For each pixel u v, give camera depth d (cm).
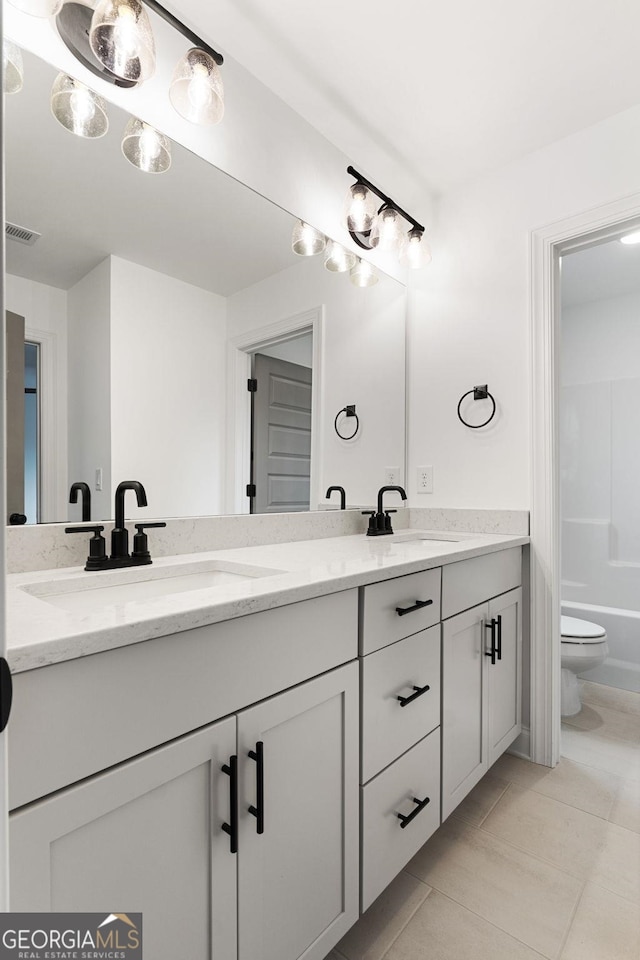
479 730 160
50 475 119
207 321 152
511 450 198
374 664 112
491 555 168
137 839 69
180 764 73
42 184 117
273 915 89
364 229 180
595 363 326
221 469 156
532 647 191
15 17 109
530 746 192
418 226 202
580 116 176
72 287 123
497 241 204
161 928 72
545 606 188
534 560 191
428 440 223
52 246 120
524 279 196
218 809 79
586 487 323
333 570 108
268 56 152
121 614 70
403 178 208
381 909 124
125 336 133
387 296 219
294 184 173
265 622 87
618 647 270
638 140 170
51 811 59
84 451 125
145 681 69
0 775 42
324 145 182
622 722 226
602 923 119
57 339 121
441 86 164
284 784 91
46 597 102
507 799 168
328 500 192
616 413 314
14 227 114
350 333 200
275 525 170
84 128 123
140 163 134
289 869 92
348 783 105
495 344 203
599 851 143
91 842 64
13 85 111
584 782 177
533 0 134
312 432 185
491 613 168
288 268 174
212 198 151
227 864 80
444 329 219
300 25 142
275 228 168
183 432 146
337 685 102
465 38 146
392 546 162
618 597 305
